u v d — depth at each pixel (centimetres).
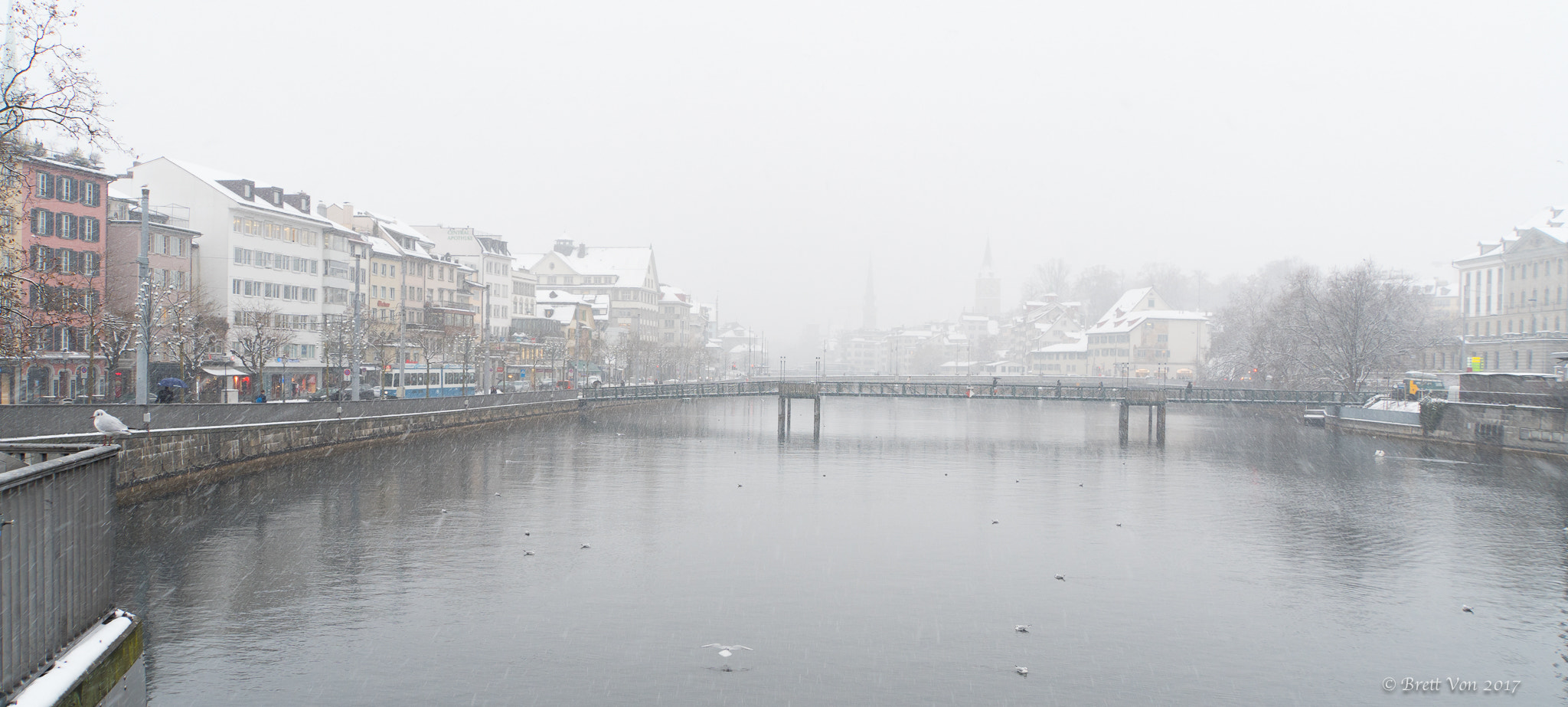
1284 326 11131
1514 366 11394
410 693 2338
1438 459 7294
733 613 3047
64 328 6131
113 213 7712
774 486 5600
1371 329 9788
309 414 5638
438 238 13650
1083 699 2425
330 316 9638
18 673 1031
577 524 4325
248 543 3750
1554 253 11594
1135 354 18538
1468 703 2462
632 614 3002
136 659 1338
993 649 2778
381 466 5794
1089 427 10675
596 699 2339
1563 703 2466
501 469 5988
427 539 3928
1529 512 5025
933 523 4559
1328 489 5784
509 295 14488
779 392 8962
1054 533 4375
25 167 4038
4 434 3434
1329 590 3475
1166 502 5234
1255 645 2864
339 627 2808
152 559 3478
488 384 9381
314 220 9550
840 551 3938
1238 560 3906
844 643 2789
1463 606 3284
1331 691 2530
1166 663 2702
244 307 8606
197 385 6594
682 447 7681
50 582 1115
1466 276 13762
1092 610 3181
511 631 2811
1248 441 8750
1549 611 3234
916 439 8838
